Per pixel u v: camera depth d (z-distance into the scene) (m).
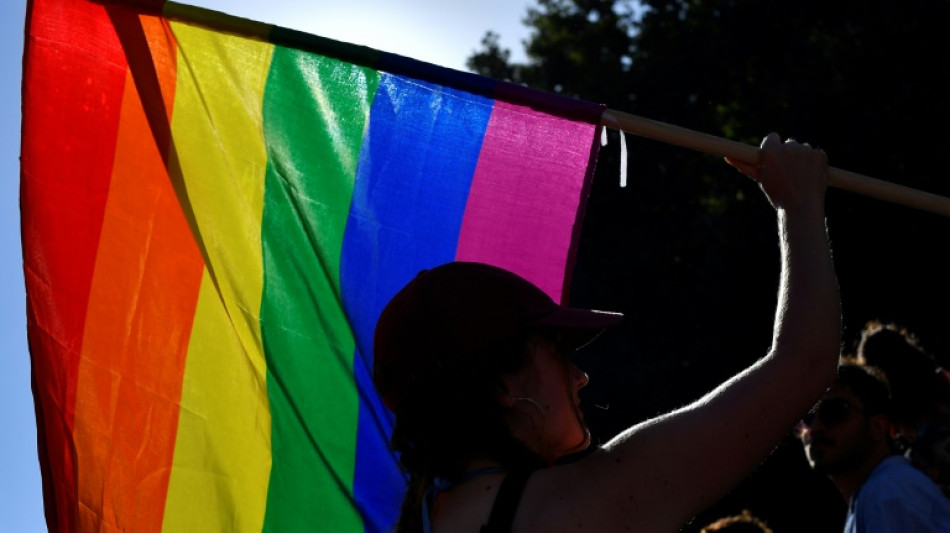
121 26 2.70
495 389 1.77
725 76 21.81
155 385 2.58
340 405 2.56
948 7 18.61
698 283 20.38
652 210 21.88
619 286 21.55
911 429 4.00
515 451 1.75
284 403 2.56
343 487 2.51
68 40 2.69
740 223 20.03
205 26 2.70
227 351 2.59
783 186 1.92
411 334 1.80
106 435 2.57
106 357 2.59
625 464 1.68
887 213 18.62
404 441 1.85
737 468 1.68
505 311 1.79
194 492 2.54
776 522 16.64
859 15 19.41
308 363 2.59
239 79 2.72
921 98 18.39
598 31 24.45
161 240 2.63
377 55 2.71
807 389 1.72
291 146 2.70
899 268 18.80
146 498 2.54
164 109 2.68
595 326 1.80
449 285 1.81
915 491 3.66
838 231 18.94
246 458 2.54
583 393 20.23
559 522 1.66
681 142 2.43
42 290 2.62
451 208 2.70
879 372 3.95
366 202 2.69
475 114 2.74
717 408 1.70
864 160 18.69
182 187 2.65
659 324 21.22
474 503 1.72
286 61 2.73
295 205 2.67
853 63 18.95
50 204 2.64
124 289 2.61
